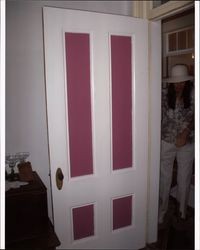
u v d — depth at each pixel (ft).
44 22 5.41
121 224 6.80
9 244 4.52
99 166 6.31
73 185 6.07
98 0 6.40
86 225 6.38
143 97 6.66
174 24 9.45
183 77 8.19
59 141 5.82
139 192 6.90
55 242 4.60
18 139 5.91
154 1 6.45
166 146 8.29
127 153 6.68
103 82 6.15
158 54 6.72
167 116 8.24
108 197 6.51
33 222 4.70
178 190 8.77
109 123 6.31
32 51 5.80
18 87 5.78
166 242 7.34
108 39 6.08
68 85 5.83
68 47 5.74
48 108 5.65
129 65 6.43
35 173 5.62
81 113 6.03
